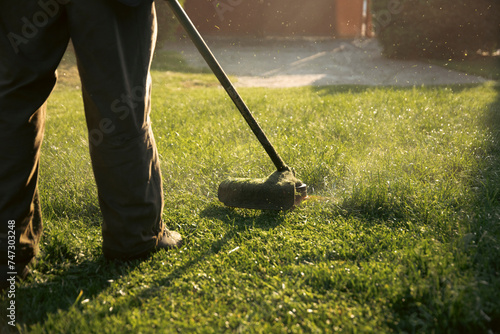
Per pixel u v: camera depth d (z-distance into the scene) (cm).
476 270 156
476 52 881
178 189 244
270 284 161
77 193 231
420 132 320
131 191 165
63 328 142
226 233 198
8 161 153
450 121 342
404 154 269
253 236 194
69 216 219
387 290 151
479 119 346
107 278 168
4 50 147
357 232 196
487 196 211
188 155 280
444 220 194
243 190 211
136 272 169
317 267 166
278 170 218
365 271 162
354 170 254
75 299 158
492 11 822
